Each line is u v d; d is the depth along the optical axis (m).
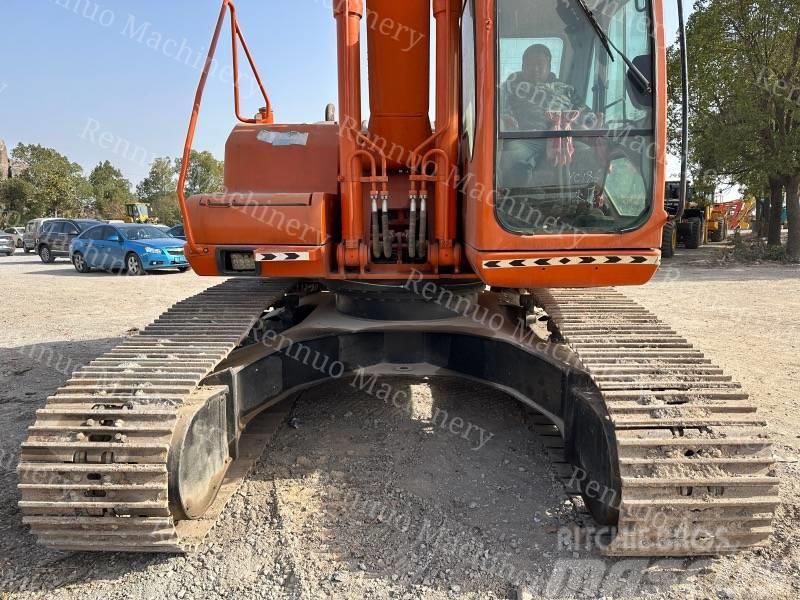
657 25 3.32
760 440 2.84
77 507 2.81
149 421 2.95
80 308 10.58
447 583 2.90
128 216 28.48
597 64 3.38
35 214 49.41
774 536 3.21
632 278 3.37
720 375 3.23
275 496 3.70
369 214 4.09
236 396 3.60
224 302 4.47
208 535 3.32
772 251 19.83
